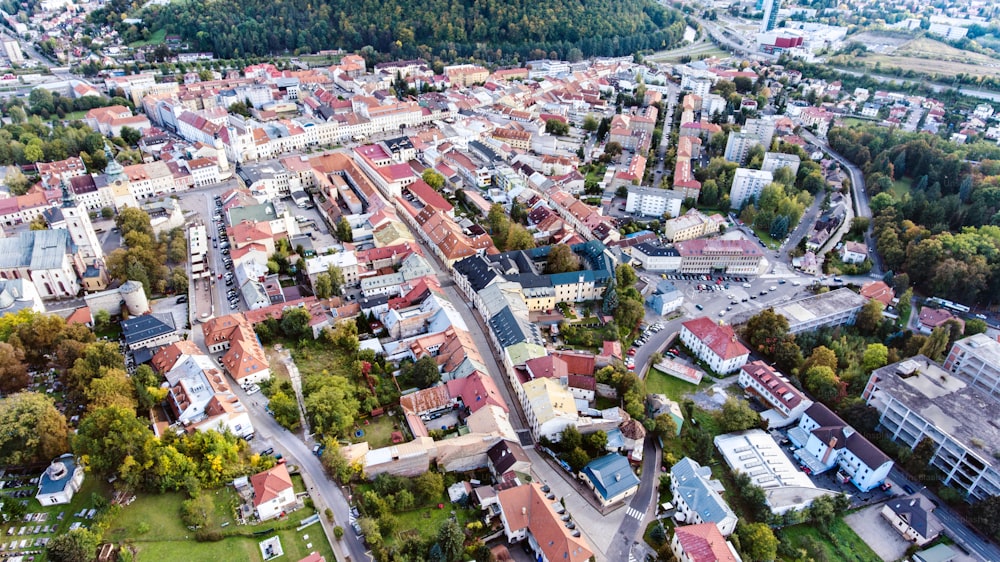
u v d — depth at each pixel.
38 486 180.75
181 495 179.62
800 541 192.12
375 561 167.12
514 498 181.00
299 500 182.38
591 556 174.25
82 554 156.38
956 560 188.88
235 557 164.88
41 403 189.38
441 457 197.50
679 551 177.00
